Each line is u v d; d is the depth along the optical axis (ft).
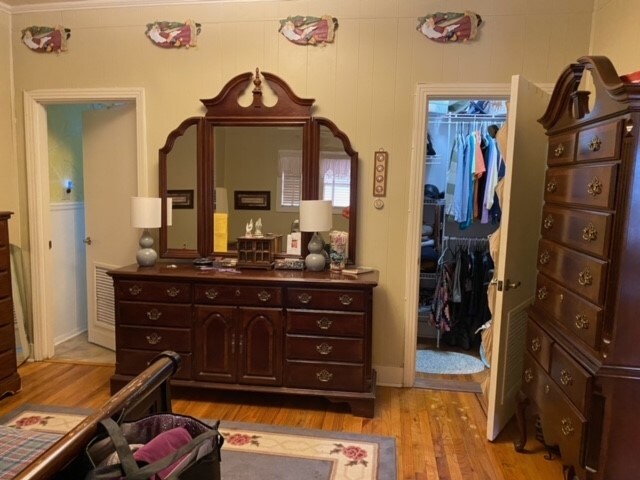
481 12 9.70
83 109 13.76
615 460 5.44
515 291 8.40
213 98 10.47
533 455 8.00
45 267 11.96
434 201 13.98
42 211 11.80
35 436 4.74
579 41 9.52
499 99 10.02
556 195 7.14
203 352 9.59
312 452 7.93
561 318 6.68
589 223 5.90
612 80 5.48
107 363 11.85
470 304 13.25
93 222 12.66
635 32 7.65
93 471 3.27
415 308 10.51
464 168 12.54
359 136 10.34
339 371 9.23
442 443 8.35
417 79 10.03
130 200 11.71
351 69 10.22
